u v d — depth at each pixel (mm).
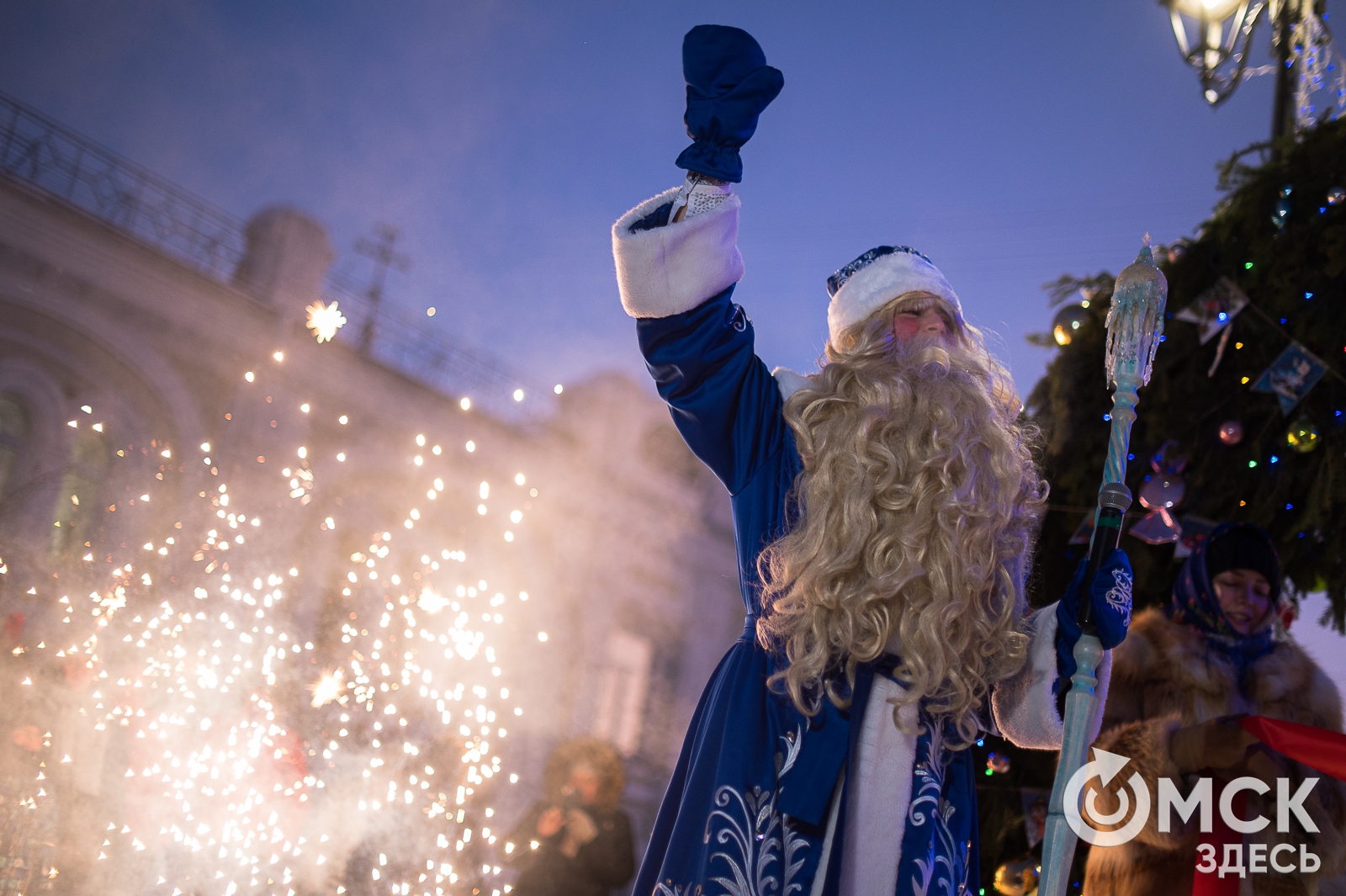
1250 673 2527
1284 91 4250
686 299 1435
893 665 1355
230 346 9914
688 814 1320
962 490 1371
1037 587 3482
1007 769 3193
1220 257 3490
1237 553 2588
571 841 4621
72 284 9180
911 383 1454
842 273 1673
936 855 1281
